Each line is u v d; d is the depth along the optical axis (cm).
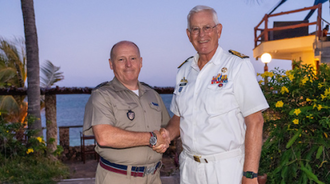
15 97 970
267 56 906
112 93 228
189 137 210
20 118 979
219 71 206
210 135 199
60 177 551
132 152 225
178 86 231
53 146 770
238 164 198
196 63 227
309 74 300
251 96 189
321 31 869
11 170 530
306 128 277
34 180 505
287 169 273
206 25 208
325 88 277
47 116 829
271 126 301
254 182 185
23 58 1009
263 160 293
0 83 925
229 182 195
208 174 200
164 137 223
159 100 265
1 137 583
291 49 984
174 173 570
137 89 248
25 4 621
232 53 208
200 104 206
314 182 268
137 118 232
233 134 198
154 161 237
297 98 292
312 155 273
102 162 234
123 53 233
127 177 226
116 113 225
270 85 313
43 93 820
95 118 213
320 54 850
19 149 604
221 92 198
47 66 1013
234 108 198
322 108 266
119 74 236
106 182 228
